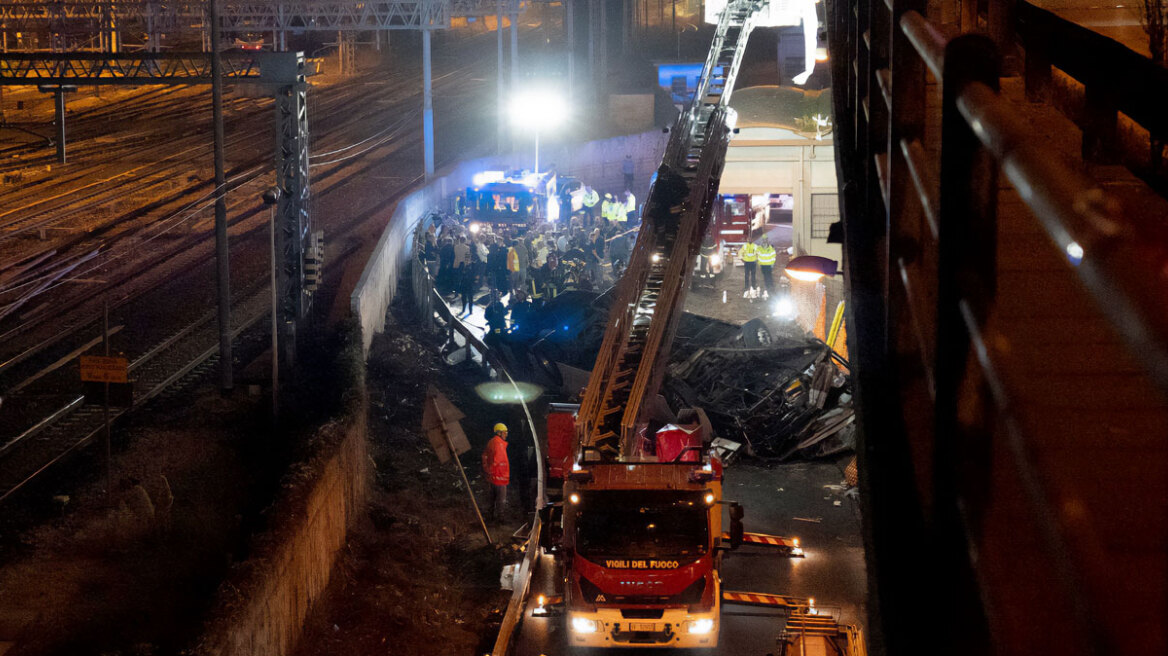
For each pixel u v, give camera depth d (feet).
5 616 56.54
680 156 101.04
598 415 73.05
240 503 75.31
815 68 185.78
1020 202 12.14
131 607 59.21
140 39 321.73
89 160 208.23
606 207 163.02
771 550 74.84
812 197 154.20
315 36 384.27
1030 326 8.09
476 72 353.92
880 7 16.46
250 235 154.92
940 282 6.88
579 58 265.95
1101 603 3.67
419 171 205.36
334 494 68.33
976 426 6.89
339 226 161.27
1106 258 3.59
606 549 59.26
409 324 132.36
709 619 58.90
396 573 70.23
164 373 100.22
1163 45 11.38
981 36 6.71
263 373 99.66
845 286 19.81
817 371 99.66
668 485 59.93
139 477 75.82
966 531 6.64
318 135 249.75
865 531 11.46
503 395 110.01
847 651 44.83
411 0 189.06
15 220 158.30
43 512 70.44
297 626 57.11
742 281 154.20
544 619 66.28
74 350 105.29
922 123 11.23
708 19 132.36
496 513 82.53
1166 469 3.70
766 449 95.09
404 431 99.25
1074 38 8.13
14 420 86.43
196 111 273.54
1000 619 5.95
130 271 135.44
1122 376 6.93
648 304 83.71
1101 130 7.66
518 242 146.30
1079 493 4.25
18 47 263.29
